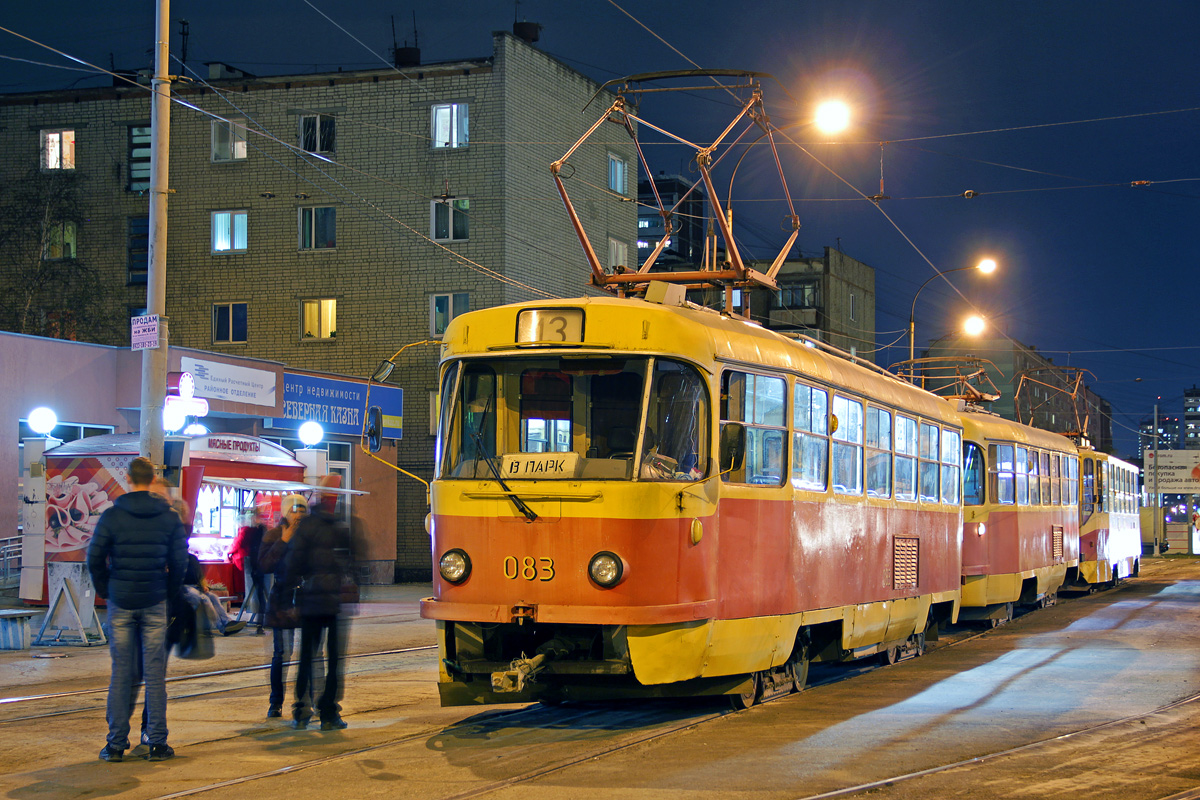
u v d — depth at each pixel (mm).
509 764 7730
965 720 9523
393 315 34188
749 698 10164
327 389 29250
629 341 8867
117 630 7926
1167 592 28266
